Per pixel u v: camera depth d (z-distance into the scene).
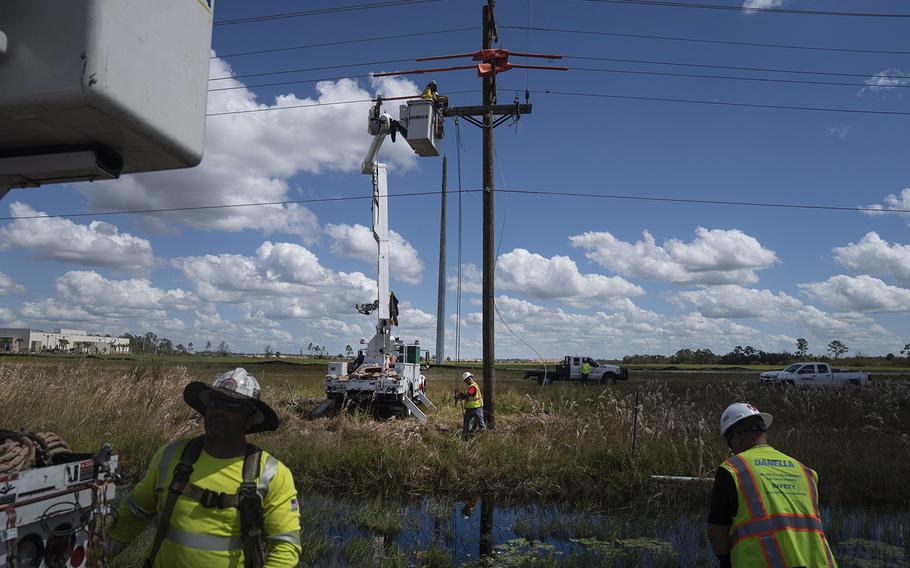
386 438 10.98
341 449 10.10
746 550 2.95
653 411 15.93
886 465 9.66
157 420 11.37
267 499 2.50
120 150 2.45
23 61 2.05
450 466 9.41
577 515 7.79
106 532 2.57
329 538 6.38
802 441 11.40
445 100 14.73
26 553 2.21
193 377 16.77
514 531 7.08
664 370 65.06
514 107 14.45
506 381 36.44
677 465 9.40
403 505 8.20
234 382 2.52
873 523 7.40
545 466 9.53
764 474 3.06
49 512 2.27
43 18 2.06
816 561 2.88
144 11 2.24
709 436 10.90
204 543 2.33
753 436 3.29
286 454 9.87
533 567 5.68
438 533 6.91
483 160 14.84
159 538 2.36
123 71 2.12
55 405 11.32
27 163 2.43
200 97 2.62
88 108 2.05
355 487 9.00
